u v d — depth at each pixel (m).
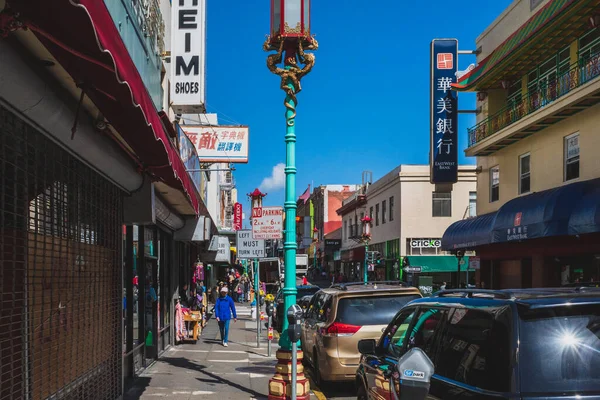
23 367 4.57
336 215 70.25
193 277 23.88
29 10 3.08
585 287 4.14
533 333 3.31
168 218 13.15
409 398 3.19
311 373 11.97
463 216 36.50
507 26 22.48
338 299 9.59
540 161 20.72
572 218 16.09
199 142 17.77
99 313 6.98
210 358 13.62
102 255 7.13
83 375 6.30
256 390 9.75
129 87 3.71
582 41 18.47
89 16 2.96
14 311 4.50
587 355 3.24
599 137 17.19
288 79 8.98
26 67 3.90
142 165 7.21
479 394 3.31
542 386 3.16
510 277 23.48
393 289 9.74
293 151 9.02
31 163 4.84
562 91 18.16
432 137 23.95
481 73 22.36
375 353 5.97
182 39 16.23
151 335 12.80
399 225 37.03
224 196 54.06
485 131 23.72
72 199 5.95
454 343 3.93
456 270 35.62
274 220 12.77
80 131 5.33
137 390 9.57
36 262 4.98
